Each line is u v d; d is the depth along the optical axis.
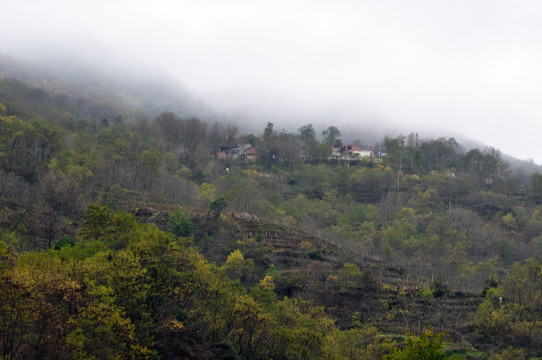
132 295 44.53
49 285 39.28
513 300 74.75
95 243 53.16
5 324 35.81
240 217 95.38
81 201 82.69
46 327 37.22
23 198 78.31
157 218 85.44
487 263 91.94
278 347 50.66
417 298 76.19
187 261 52.44
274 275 74.38
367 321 69.88
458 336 66.75
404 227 108.75
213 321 50.62
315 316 60.31
